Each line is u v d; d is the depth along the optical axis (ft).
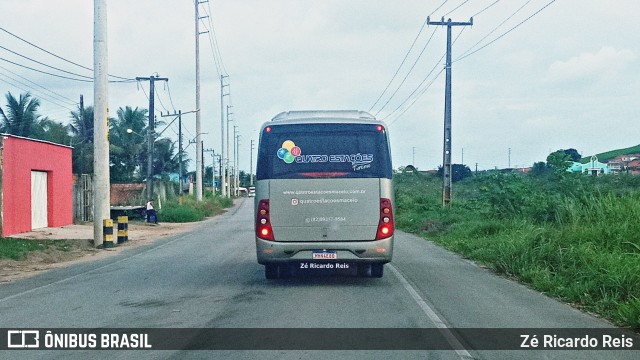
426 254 64.23
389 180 42.01
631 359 24.47
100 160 76.54
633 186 84.99
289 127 42.11
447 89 108.68
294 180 41.75
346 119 42.29
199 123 173.27
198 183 172.65
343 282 44.29
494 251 56.18
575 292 37.55
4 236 80.64
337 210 41.73
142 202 175.73
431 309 33.96
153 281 45.21
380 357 24.20
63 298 38.17
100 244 76.02
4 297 39.04
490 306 35.04
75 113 193.98
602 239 50.96
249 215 167.32
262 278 46.50
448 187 108.68
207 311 33.45
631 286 36.58
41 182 98.43
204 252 67.92
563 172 76.84
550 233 55.01
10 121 178.19
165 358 24.12
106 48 76.38
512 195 83.71
